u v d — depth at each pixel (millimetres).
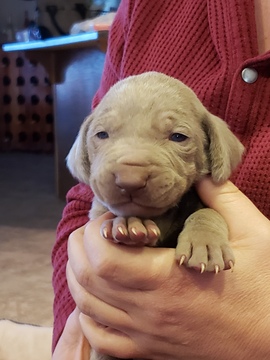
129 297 201
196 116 224
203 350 201
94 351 236
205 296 197
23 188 983
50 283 571
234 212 212
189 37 282
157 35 296
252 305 199
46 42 774
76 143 245
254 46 259
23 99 1295
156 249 201
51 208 851
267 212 237
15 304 523
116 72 310
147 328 202
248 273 200
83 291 216
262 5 268
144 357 214
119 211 191
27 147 1320
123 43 312
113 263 196
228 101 252
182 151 209
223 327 199
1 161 1225
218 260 182
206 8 280
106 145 208
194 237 191
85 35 686
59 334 274
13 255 648
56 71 833
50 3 898
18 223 774
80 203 298
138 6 302
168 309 196
